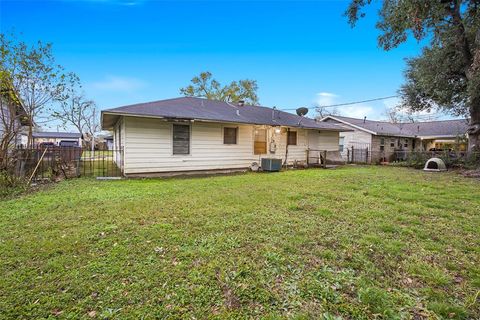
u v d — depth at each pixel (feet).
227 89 107.96
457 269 8.50
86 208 15.38
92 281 7.52
